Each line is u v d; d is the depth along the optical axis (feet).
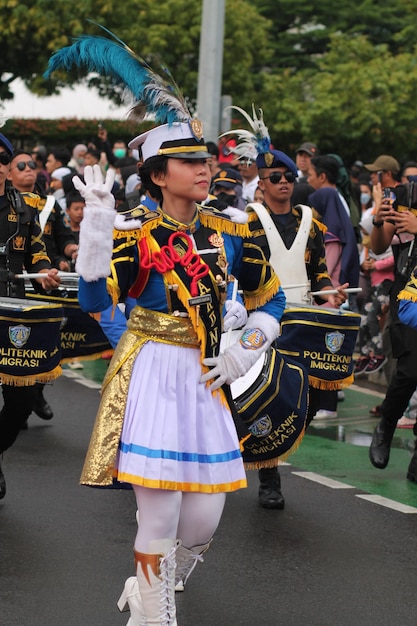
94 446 15.70
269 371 22.16
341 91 102.27
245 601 19.35
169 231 15.89
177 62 106.73
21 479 27.27
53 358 24.00
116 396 15.79
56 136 120.78
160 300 15.83
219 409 16.03
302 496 26.48
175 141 15.76
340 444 32.96
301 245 26.63
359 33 131.13
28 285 31.53
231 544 22.48
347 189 41.45
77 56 16.33
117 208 38.22
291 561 21.52
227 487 15.85
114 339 28.73
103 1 102.06
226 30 109.29
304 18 134.82
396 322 27.63
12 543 22.13
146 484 15.28
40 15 100.58
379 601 19.48
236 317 18.74
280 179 26.35
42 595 19.33
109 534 22.94
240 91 110.42
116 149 66.59
